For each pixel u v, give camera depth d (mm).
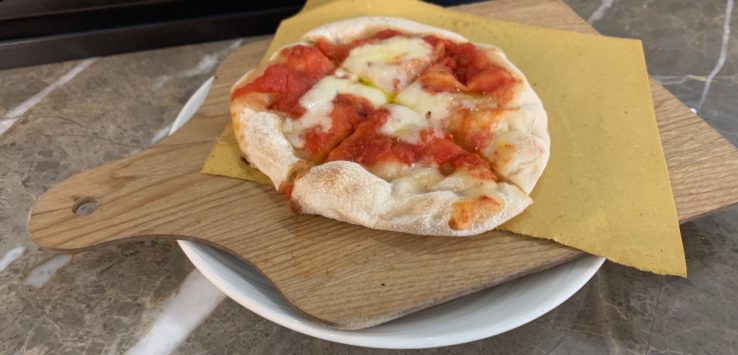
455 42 430
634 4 584
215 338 344
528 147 362
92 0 511
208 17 544
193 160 390
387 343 302
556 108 411
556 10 504
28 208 415
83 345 341
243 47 476
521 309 315
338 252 338
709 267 368
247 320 353
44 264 381
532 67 441
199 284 370
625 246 333
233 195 370
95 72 528
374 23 444
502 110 378
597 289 361
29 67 533
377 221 340
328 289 321
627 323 345
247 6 549
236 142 397
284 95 396
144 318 353
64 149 458
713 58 523
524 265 329
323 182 344
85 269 377
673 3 584
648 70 512
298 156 372
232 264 343
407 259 334
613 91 419
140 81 520
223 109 424
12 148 458
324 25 443
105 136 469
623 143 385
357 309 311
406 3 487
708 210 354
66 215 357
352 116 383
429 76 397
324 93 391
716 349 333
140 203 364
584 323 345
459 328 308
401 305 313
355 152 368
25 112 489
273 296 327
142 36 540
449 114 382
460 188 350
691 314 348
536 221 346
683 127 404
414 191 351
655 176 365
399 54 414
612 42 451
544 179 367
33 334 346
